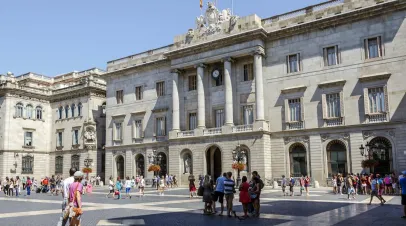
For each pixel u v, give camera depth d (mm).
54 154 76812
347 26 45000
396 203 27344
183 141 54594
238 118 51781
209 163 53344
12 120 72688
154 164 53500
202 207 26453
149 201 32344
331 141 44969
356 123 43188
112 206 28047
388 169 41094
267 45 50938
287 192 38562
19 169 72562
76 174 13898
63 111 76750
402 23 41469
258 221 18797
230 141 50219
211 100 54594
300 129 46812
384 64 42125
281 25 49938
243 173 48656
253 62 51031
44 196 44250
